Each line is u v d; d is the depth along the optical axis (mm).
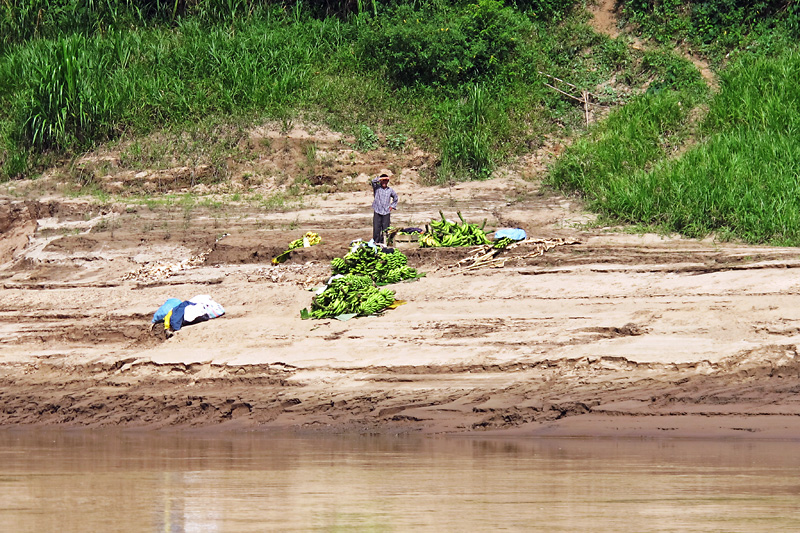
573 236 61188
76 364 47875
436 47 89938
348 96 89250
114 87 90188
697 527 17719
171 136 86125
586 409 35312
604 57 93062
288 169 82125
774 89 78562
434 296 50750
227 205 75812
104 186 82125
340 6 103688
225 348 46625
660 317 42594
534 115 86938
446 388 39031
